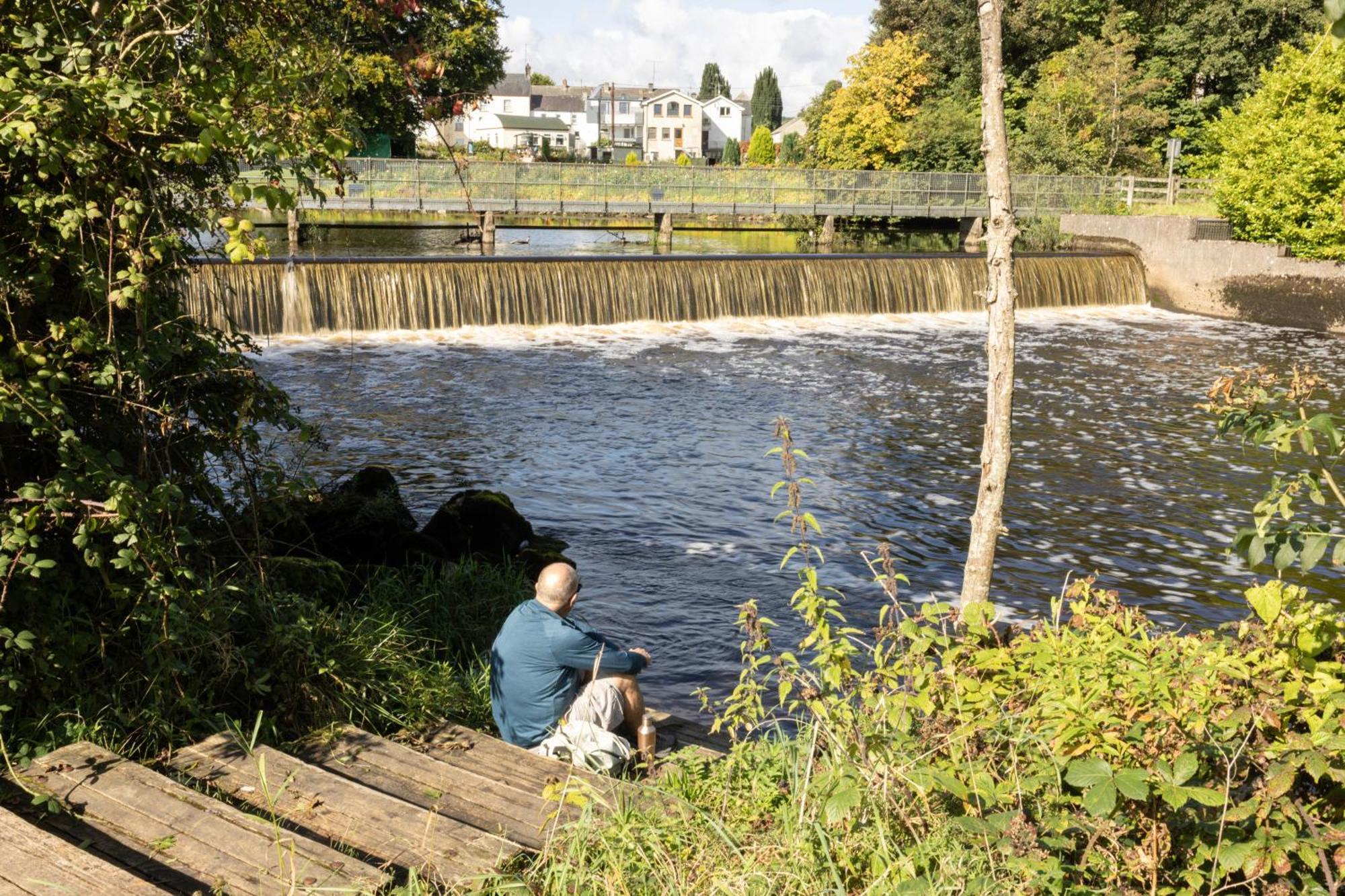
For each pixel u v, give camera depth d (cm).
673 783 430
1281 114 2934
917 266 2853
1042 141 4662
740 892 331
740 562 1082
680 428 1620
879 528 1202
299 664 518
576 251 3447
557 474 1372
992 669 448
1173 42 4909
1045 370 2145
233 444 575
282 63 499
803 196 3984
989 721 401
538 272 2425
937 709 430
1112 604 478
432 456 1433
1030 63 5400
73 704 456
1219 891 354
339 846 369
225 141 459
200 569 539
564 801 416
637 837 367
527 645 512
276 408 596
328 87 514
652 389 1880
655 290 2547
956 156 5247
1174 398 1903
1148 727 367
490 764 488
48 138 425
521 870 360
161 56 499
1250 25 4866
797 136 8406
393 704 549
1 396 430
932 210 4106
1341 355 2375
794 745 442
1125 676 393
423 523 1166
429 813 392
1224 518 1260
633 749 524
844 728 405
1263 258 2856
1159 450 1551
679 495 1298
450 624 793
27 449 479
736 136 12744
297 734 502
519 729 518
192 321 557
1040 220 3672
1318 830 346
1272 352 2405
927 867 338
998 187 518
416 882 331
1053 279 3030
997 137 513
